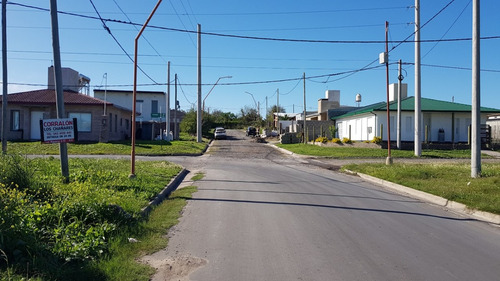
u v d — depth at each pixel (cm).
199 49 4209
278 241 707
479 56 1495
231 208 1007
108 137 3531
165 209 977
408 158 2859
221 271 555
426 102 3978
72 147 2989
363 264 588
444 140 3756
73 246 573
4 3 1919
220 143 4712
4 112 1909
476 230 829
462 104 3884
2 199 638
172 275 540
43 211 671
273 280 522
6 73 1941
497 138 3925
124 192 1058
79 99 3475
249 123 10262
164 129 5866
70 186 985
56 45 1196
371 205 1084
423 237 752
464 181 1416
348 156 2978
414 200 1211
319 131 5131
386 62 2214
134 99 1425
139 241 683
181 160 2603
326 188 1404
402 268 572
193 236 739
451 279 530
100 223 718
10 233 536
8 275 451
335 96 5797
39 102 3303
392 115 3712
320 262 595
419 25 2750
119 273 522
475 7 1491
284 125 7081
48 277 476
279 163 2545
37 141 3241
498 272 561
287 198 1165
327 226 822
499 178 1394
